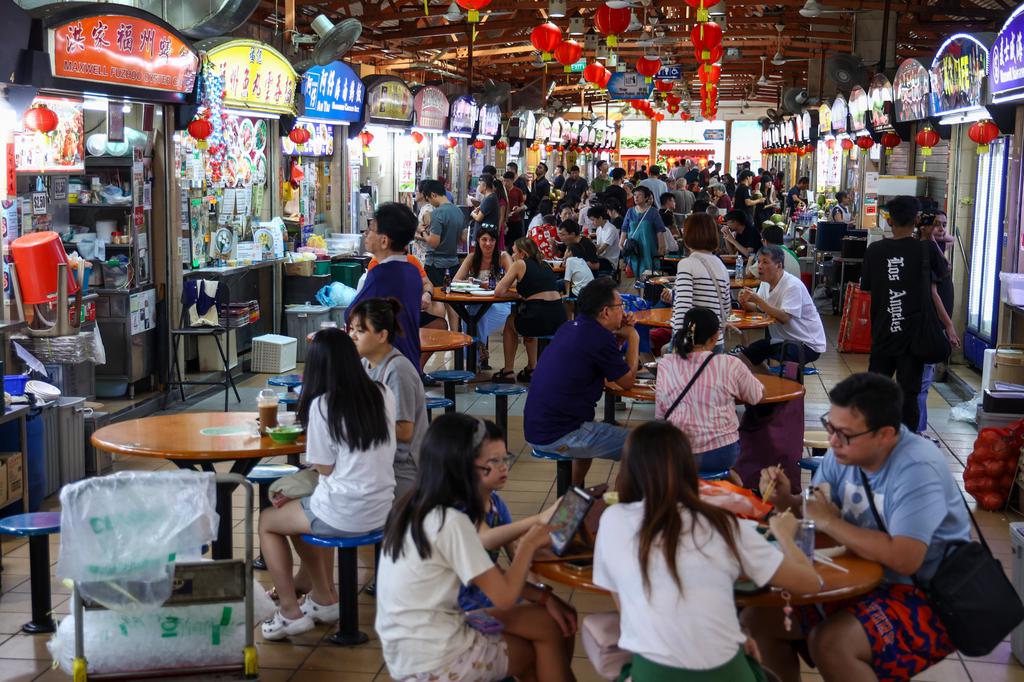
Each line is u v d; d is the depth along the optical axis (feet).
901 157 49.83
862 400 10.80
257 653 14.52
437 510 10.78
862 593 10.29
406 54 68.74
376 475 14.17
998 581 11.00
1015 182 28.78
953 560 10.97
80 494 11.98
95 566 12.06
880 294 23.53
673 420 16.62
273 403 15.80
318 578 15.58
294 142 37.47
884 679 10.93
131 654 12.76
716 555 9.45
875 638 10.77
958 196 35.04
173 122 29.04
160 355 29.48
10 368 22.54
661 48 87.76
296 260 36.55
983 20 50.42
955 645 10.97
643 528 9.52
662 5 65.82
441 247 36.27
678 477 9.58
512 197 58.03
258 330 35.83
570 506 11.02
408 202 53.31
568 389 18.11
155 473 12.30
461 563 10.62
